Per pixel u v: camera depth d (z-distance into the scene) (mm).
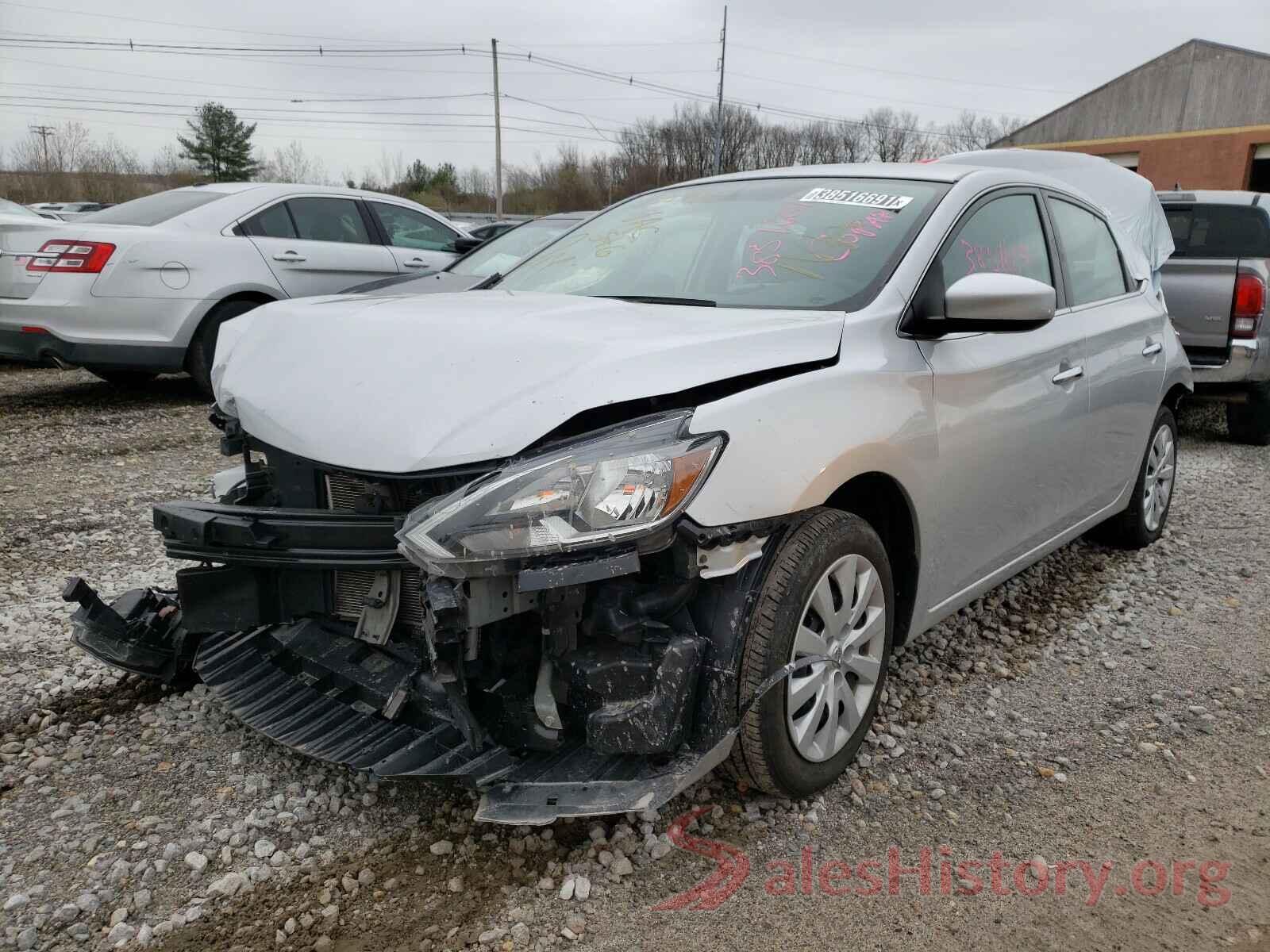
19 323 6867
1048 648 3602
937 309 2814
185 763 2693
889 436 2527
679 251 3236
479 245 7543
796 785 2457
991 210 3322
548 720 2230
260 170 66000
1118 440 4027
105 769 2664
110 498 5172
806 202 3281
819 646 2441
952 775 2729
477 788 2146
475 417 2156
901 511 2730
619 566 2025
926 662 3457
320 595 2475
